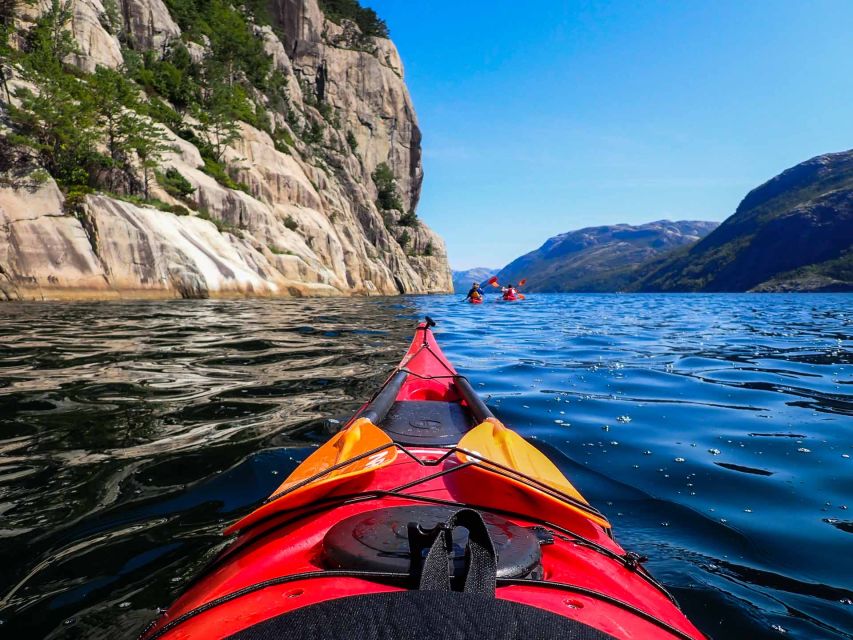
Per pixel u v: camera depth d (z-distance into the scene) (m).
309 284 36.19
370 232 67.00
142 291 22.19
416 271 79.94
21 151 22.53
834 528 2.69
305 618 1.02
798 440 4.14
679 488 3.18
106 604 1.96
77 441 3.69
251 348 8.12
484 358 8.41
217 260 26.31
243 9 66.25
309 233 44.19
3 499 2.80
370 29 87.94
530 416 4.78
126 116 28.30
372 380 5.89
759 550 2.48
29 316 12.41
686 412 5.02
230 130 41.31
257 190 42.50
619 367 7.62
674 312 24.50
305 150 58.72
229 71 52.53
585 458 3.68
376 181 82.12
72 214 21.34
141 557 2.27
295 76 71.31
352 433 2.55
